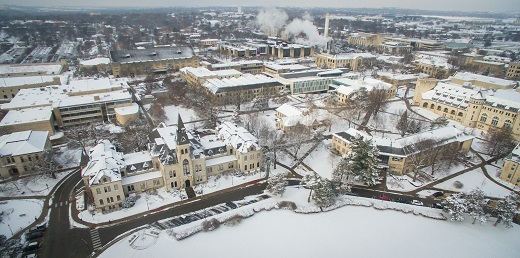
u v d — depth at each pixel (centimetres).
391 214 11738
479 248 10156
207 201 12150
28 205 11762
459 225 11244
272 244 10075
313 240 10312
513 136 17538
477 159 15788
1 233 10281
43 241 10012
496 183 13762
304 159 15588
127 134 16612
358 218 11475
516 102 17750
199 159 12850
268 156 15600
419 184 13612
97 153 12519
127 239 10156
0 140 14312
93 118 19738
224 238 10300
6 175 13500
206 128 18925
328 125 18888
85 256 9494
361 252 9869
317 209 11762
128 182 12138
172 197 12250
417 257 9725
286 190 13025
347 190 12525
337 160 15388
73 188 12888
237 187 13125
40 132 15438
